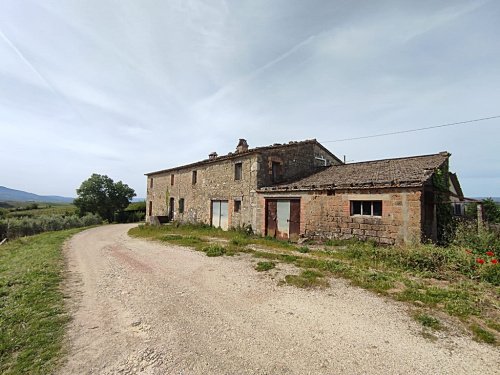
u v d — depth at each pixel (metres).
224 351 3.37
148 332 3.91
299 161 17.11
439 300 4.64
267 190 14.02
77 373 3.01
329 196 11.61
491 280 5.49
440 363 3.02
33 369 3.07
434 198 10.42
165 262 8.33
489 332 3.61
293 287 5.60
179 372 2.98
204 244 11.22
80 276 7.02
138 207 43.84
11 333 3.85
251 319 4.25
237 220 16.09
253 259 8.16
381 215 10.10
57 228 29.08
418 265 6.60
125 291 5.72
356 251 8.34
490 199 16.66
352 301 4.80
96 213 38.44
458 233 8.75
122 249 11.30
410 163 12.25
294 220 12.98
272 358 3.20
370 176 11.55
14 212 42.91
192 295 5.37
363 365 3.03
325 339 3.60
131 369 3.06
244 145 19.92
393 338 3.56
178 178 22.39
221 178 17.58
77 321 4.30
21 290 5.72
